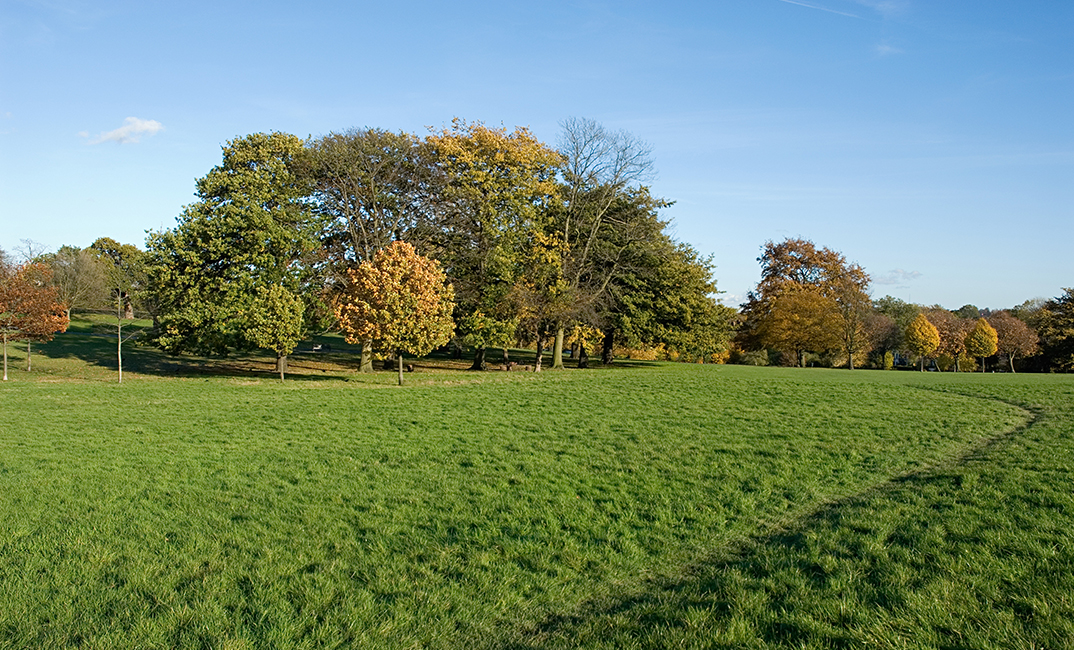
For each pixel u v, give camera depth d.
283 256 33.88
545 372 39.25
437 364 47.88
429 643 5.42
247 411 19.88
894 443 14.00
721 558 7.32
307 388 28.12
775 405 20.97
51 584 6.49
